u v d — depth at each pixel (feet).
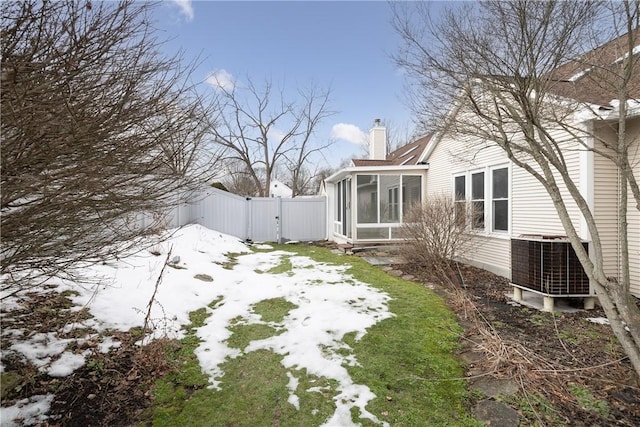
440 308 17.39
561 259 16.70
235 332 14.28
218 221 42.06
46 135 6.16
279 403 9.50
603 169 18.02
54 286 14.58
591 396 9.83
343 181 40.16
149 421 8.63
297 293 19.52
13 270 8.64
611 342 13.03
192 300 17.15
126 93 7.24
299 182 99.30
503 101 12.46
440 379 10.81
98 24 6.77
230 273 23.53
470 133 14.88
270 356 12.20
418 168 35.96
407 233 27.53
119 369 10.68
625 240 11.04
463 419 8.93
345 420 8.82
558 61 11.55
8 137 5.89
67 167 6.82
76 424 8.30
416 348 12.87
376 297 18.95
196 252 26.99
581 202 11.41
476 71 12.51
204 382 10.52
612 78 11.61
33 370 9.77
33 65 5.85
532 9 11.14
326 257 32.04
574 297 17.10
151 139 8.16
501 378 10.77
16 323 11.78
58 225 7.91
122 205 8.71
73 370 10.22
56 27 6.20
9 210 6.94
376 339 13.53
